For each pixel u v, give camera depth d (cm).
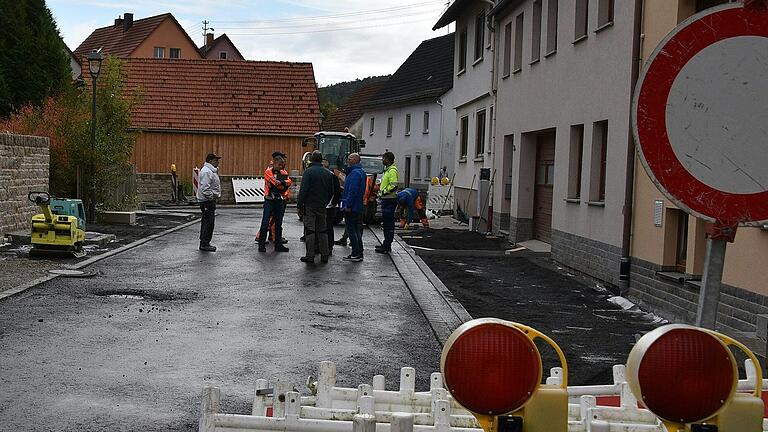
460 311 1313
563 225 1964
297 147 4884
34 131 2473
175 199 4291
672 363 273
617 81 1605
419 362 973
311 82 5088
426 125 5466
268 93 5003
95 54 2523
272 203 2075
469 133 3388
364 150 6506
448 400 437
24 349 953
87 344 991
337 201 2072
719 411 276
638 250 1480
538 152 2430
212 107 4888
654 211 1404
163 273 1609
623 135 1559
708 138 343
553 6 2167
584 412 439
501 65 2738
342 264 1880
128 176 3069
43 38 3148
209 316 1199
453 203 3784
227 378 869
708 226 349
